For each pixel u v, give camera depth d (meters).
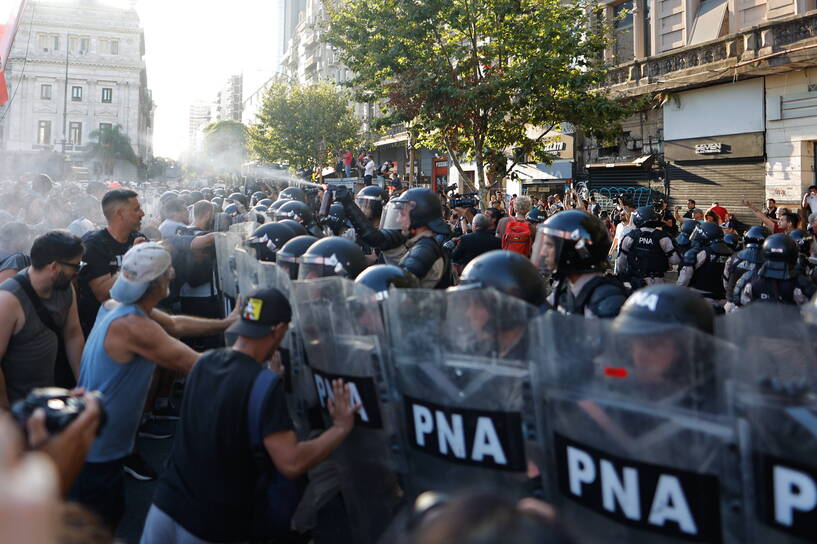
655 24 17.88
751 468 1.42
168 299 6.00
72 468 1.64
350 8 13.21
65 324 3.71
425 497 1.14
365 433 2.29
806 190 14.61
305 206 6.12
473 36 12.39
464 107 12.02
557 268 2.82
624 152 18.94
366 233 4.34
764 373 1.44
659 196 17.92
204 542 2.21
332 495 2.73
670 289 1.96
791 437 1.37
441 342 1.99
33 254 3.33
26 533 0.74
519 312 1.82
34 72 71.25
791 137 14.79
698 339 1.51
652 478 1.54
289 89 33.94
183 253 5.74
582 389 1.67
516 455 1.82
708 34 16.44
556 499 1.74
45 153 30.44
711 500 1.46
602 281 2.78
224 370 2.28
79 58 72.62
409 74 12.37
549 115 12.56
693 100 16.92
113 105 74.31
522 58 12.41
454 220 11.46
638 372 1.58
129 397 2.78
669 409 1.52
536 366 1.77
